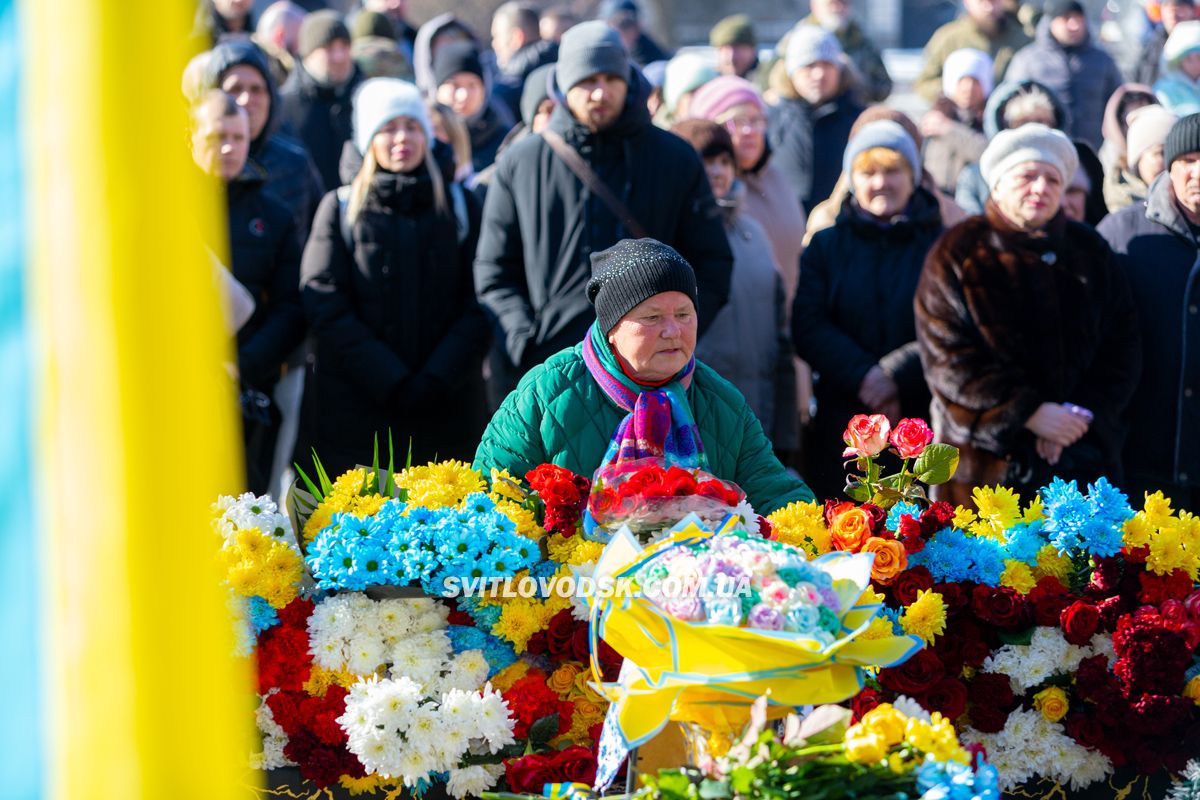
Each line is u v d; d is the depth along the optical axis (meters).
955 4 36.72
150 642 2.42
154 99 2.38
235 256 9.63
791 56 14.70
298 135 13.82
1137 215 9.57
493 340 9.71
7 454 2.53
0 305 2.54
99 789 2.45
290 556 5.38
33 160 2.42
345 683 5.26
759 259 10.51
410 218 9.76
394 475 5.89
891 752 3.89
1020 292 8.98
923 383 9.70
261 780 5.32
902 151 9.92
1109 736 5.48
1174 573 5.62
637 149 9.45
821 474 10.04
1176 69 13.77
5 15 2.57
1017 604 5.48
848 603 4.38
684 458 5.66
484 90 14.24
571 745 5.33
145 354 2.37
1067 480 8.98
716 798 3.74
